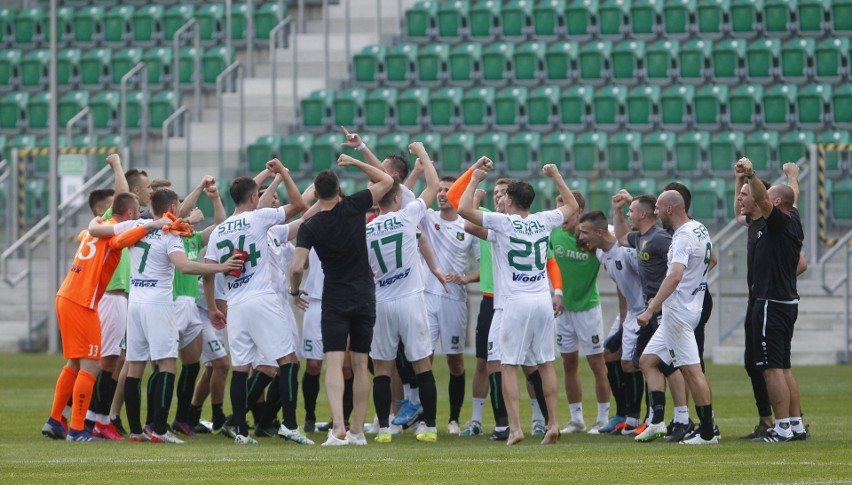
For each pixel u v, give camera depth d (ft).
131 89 289.33
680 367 104.22
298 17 301.63
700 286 103.81
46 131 282.15
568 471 84.33
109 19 304.30
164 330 109.81
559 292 116.88
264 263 108.27
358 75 278.67
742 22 264.72
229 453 98.32
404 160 113.29
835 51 251.39
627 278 116.37
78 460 93.04
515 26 278.67
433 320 123.03
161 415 109.19
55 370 191.52
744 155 234.17
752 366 108.06
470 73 270.26
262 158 257.96
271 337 107.86
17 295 240.53
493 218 106.11
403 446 105.09
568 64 263.70
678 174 237.86
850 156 229.66
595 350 121.70
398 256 110.11
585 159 242.17
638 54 260.42
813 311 203.82
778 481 77.66
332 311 104.83
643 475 81.56
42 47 307.99
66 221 230.48
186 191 243.60
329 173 103.81
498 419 112.06
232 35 296.10
